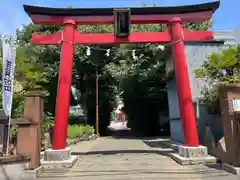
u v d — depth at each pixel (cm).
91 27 2023
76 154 1079
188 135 846
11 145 718
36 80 1060
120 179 610
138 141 1780
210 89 1036
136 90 2395
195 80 1138
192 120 856
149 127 2612
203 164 767
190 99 877
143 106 2672
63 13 938
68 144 1534
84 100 2691
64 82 873
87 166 788
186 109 865
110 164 812
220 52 1079
